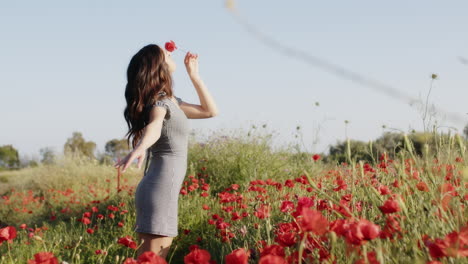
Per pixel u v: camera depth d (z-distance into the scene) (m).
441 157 2.49
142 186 2.83
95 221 6.85
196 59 3.21
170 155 2.83
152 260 1.74
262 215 2.77
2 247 4.73
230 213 4.36
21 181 13.04
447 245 1.51
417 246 1.80
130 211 6.18
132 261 1.81
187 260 1.79
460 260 1.62
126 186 8.88
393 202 1.83
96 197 9.38
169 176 2.78
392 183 3.11
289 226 2.40
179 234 4.55
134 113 2.82
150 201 2.76
